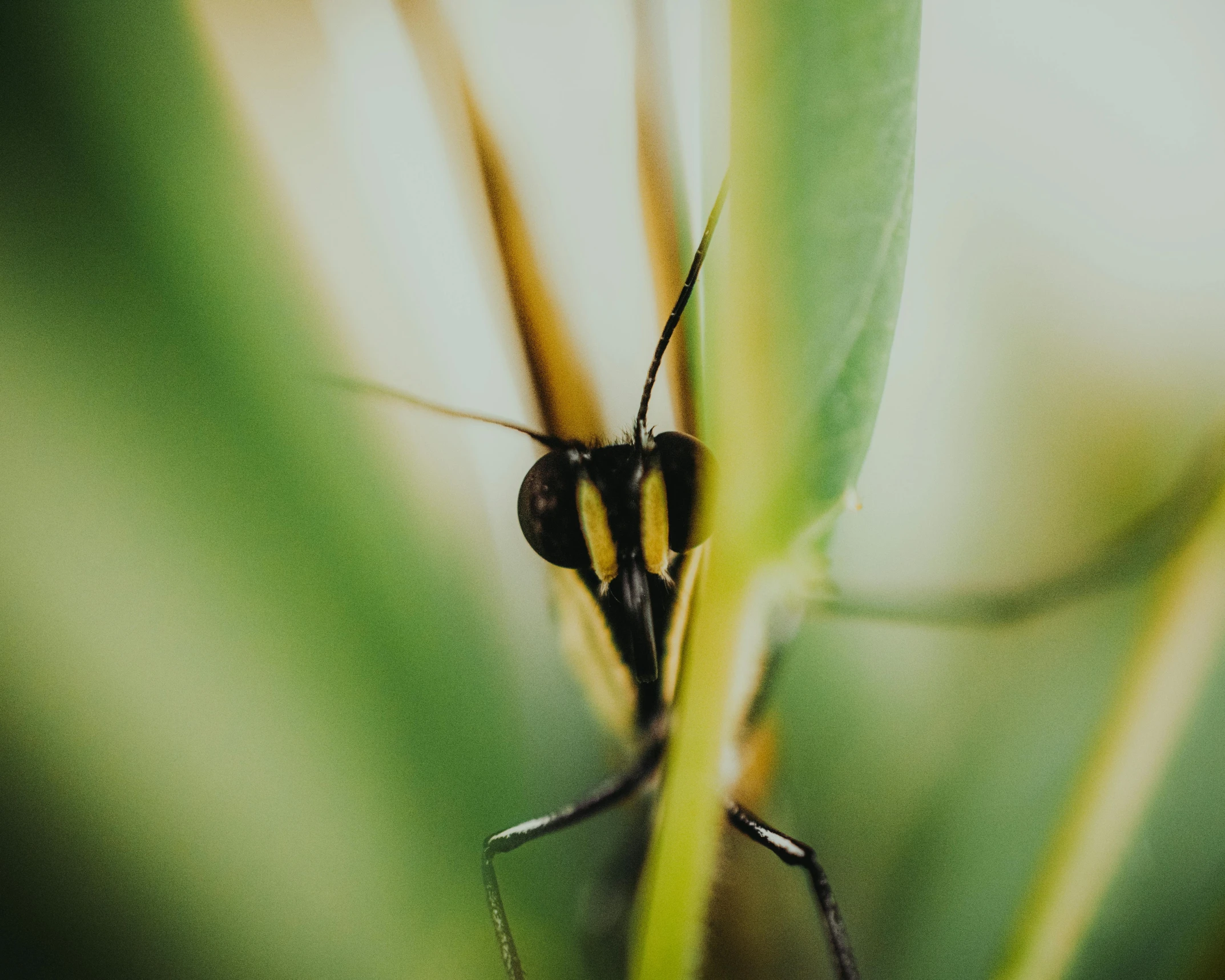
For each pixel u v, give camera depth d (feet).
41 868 0.16
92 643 0.16
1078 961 0.16
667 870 0.15
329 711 0.16
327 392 0.16
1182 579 0.16
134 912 0.16
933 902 0.16
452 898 0.16
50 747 0.16
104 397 0.16
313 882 0.16
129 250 0.16
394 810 0.16
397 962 0.16
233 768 0.16
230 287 0.16
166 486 0.16
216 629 0.16
